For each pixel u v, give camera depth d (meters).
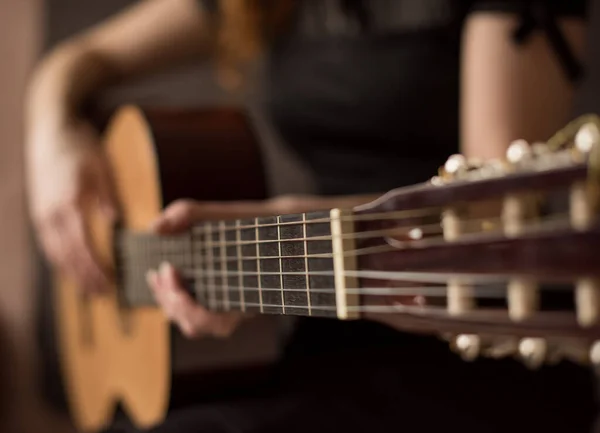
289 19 1.10
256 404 0.94
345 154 1.07
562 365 0.96
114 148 1.08
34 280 1.88
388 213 0.68
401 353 0.99
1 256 1.90
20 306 1.89
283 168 1.59
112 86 1.27
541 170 0.61
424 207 0.66
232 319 0.89
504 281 0.62
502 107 0.91
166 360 0.96
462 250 0.64
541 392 0.93
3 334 1.88
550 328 0.61
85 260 1.10
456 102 1.01
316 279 0.71
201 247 0.85
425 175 1.03
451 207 0.65
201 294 0.86
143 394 1.03
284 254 0.74
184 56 1.26
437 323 0.66
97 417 1.20
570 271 0.60
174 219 0.87
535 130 0.91
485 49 0.91
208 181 0.98
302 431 0.90
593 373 0.97
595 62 1.29
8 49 1.94
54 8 1.91
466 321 0.64
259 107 1.62
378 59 1.02
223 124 1.01
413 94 1.01
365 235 0.69
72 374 1.30
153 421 1.01
